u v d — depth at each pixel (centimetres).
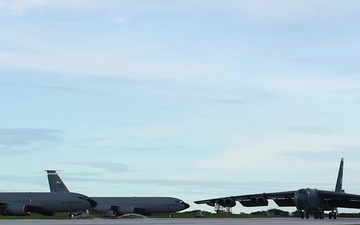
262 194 10625
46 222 7675
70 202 13350
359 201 10181
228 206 10681
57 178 14662
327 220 9125
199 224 6806
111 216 14125
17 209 13038
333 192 9881
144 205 14362
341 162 11200
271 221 8350
